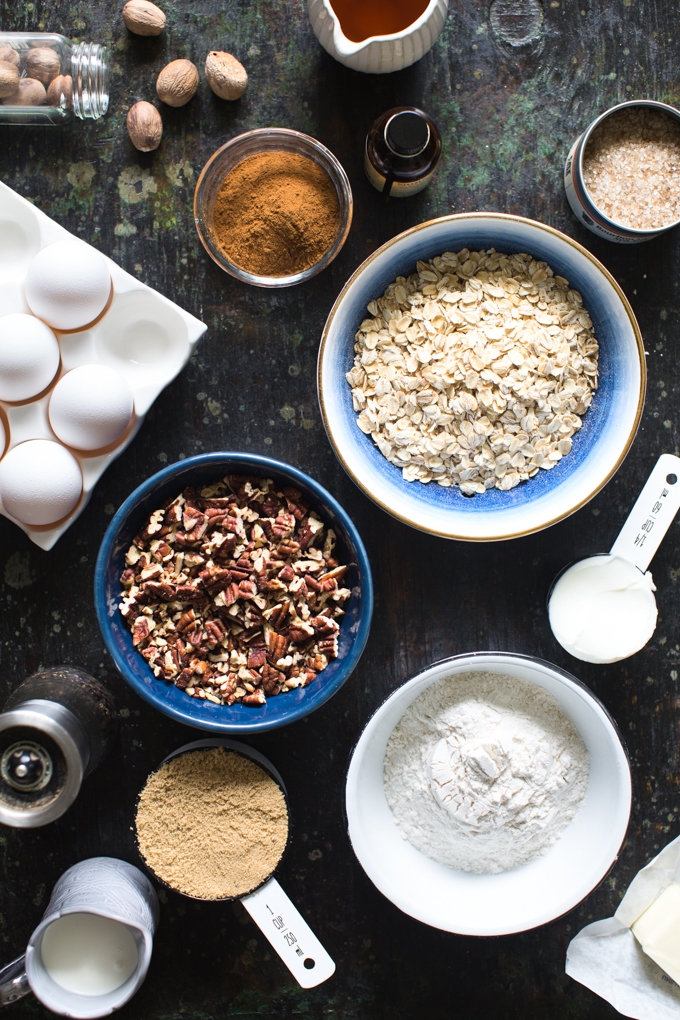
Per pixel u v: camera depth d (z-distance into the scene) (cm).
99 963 72
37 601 74
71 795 66
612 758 70
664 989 74
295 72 73
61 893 71
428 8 66
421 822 73
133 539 71
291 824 75
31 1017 75
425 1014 75
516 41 73
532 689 73
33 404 71
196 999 75
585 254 68
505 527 69
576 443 71
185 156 73
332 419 68
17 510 68
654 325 75
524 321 70
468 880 73
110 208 73
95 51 72
